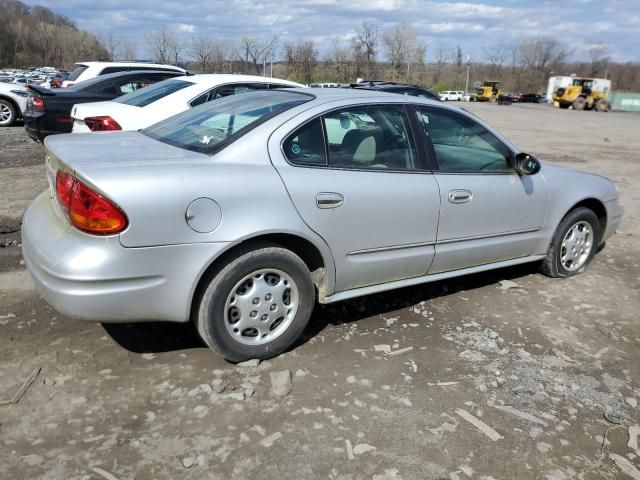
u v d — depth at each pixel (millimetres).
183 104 7027
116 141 3518
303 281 3336
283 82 7961
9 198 6730
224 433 2693
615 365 3549
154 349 3406
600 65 107625
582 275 5137
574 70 108688
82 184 2764
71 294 2744
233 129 3332
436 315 4102
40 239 2957
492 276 4973
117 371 3156
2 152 9969
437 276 4070
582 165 12734
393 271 3775
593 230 5055
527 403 3076
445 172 3934
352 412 2900
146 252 2814
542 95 85938
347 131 3533
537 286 4785
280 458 2553
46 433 2633
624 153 15633
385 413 2908
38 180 7758
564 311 4312
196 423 2752
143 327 3654
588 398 3164
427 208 3775
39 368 3145
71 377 3078
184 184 2875
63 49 79000
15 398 2865
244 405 2908
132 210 2748
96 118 6684
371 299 4305
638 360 3633
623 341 3879
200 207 2906
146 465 2471
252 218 3043
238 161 3123
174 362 3275
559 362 3541
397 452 2631
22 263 4703
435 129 3971
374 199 3504
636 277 5191
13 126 14195
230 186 2992
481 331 3889
